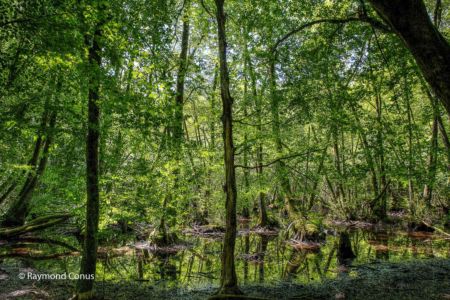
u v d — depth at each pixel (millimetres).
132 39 8984
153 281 11125
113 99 8031
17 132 11547
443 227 21469
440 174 22031
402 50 13055
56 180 15859
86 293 8211
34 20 7469
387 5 6160
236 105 17203
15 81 11531
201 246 18000
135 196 16141
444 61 5902
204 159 18891
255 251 16203
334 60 13609
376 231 22844
